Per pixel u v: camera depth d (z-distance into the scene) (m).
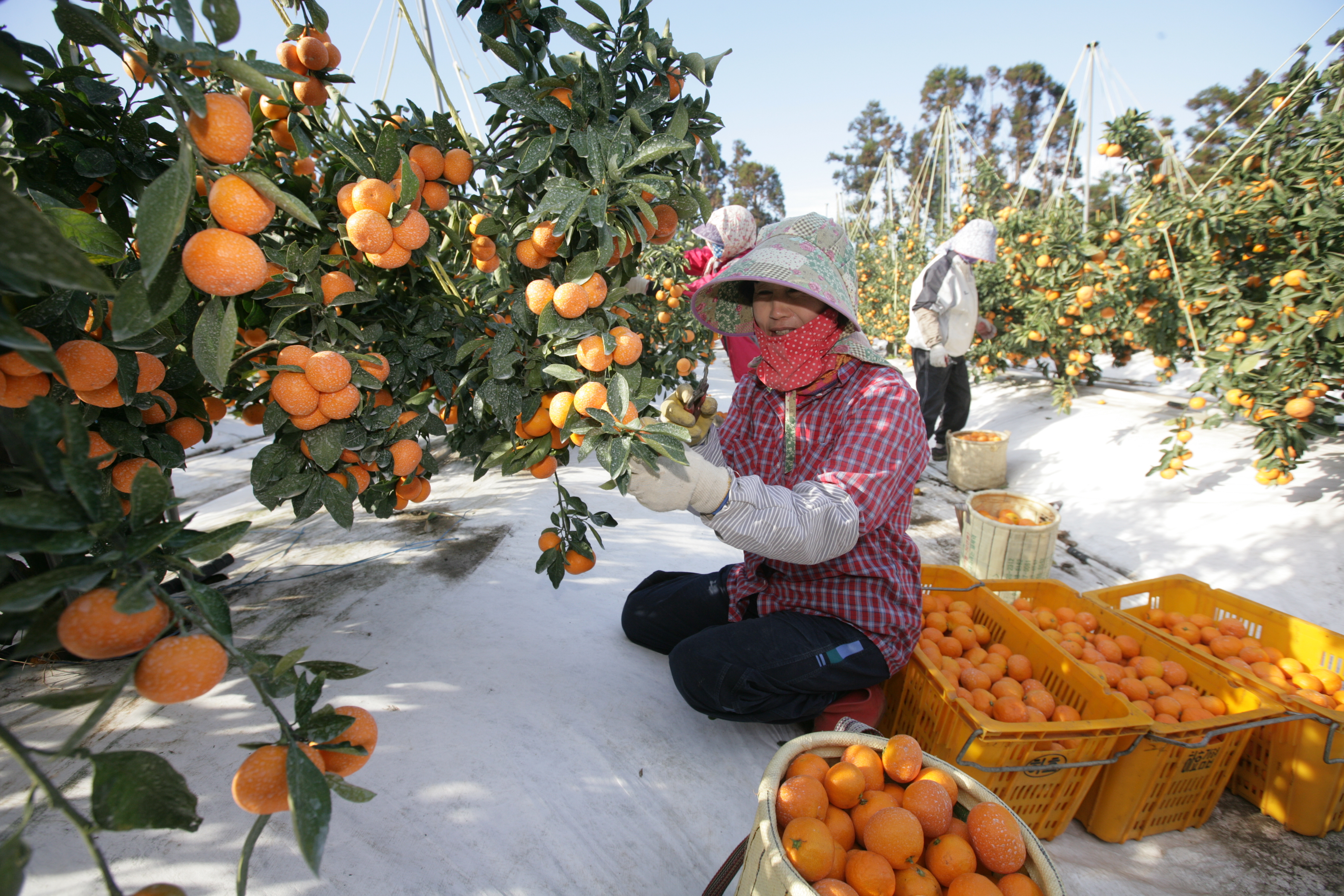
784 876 1.07
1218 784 1.88
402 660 2.08
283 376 1.05
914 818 1.21
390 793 1.54
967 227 4.82
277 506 1.21
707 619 2.20
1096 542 3.86
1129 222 4.88
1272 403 3.71
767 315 1.88
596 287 1.22
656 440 1.08
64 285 0.54
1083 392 6.40
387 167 1.15
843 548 1.60
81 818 0.60
